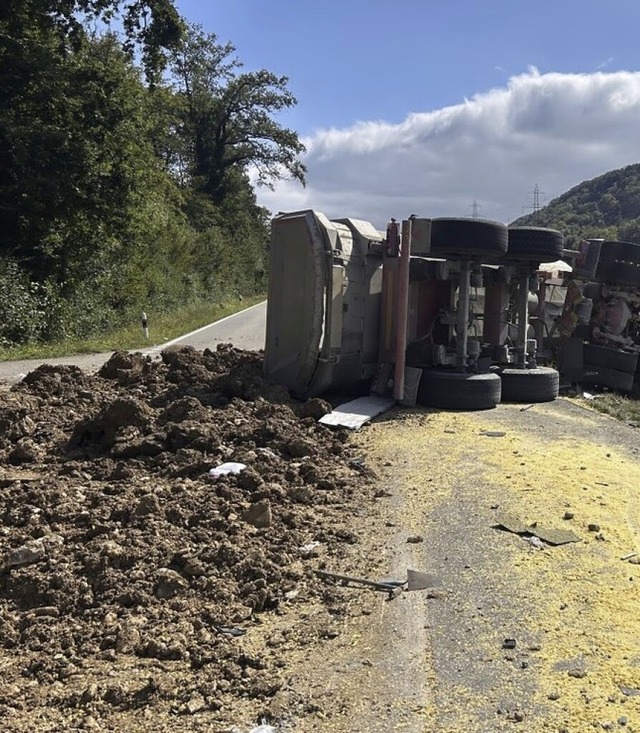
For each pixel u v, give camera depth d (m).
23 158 19.23
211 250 48.62
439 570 4.56
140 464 6.29
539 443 7.86
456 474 6.55
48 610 3.90
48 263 21.89
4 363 14.95
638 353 12.80
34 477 6.04
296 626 3.88
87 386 9.46
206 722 3.06
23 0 20.31
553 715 3.11
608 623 3.90
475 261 10.02
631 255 12.60
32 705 3.16
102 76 21.66
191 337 21.75
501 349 11.29
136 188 22.98
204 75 62.00
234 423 7.48
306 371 9.20
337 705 3.19
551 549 4.91
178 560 4.41
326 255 8.95
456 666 3.49
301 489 5.74
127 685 3.28
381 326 10.02
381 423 8.55
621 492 6.18
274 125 63.78
